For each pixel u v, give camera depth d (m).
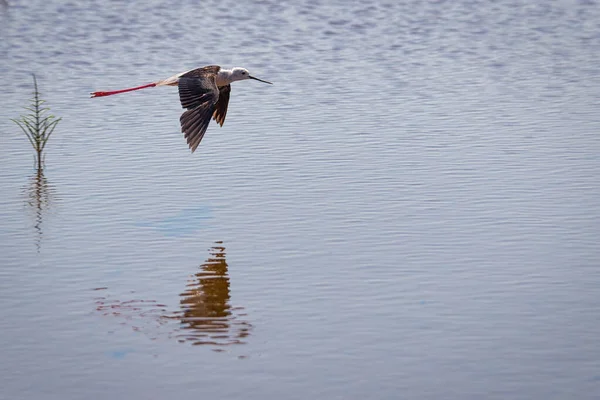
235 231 13.45
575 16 32.34
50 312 11.02
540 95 21.83
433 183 15.40
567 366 9.66
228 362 9.84
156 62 26.42
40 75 24.86
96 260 12.51
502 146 17.52
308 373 9.59
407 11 33.53
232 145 17.88
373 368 9.67
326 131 18.83
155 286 11.72
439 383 9.38
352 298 11.27
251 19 32.41
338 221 13.75
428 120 19.62
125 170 16.39
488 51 27.47
